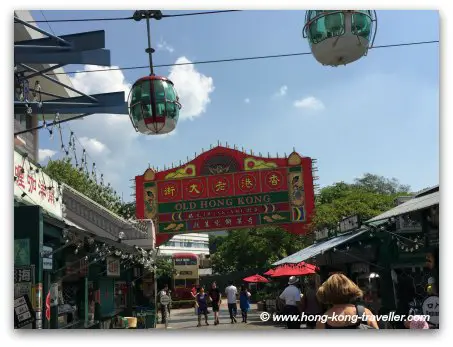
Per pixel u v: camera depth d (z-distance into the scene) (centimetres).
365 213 2352
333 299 473
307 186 2822
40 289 871
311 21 650
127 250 1534
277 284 2633
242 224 2858
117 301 2017
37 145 1700
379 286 1330
